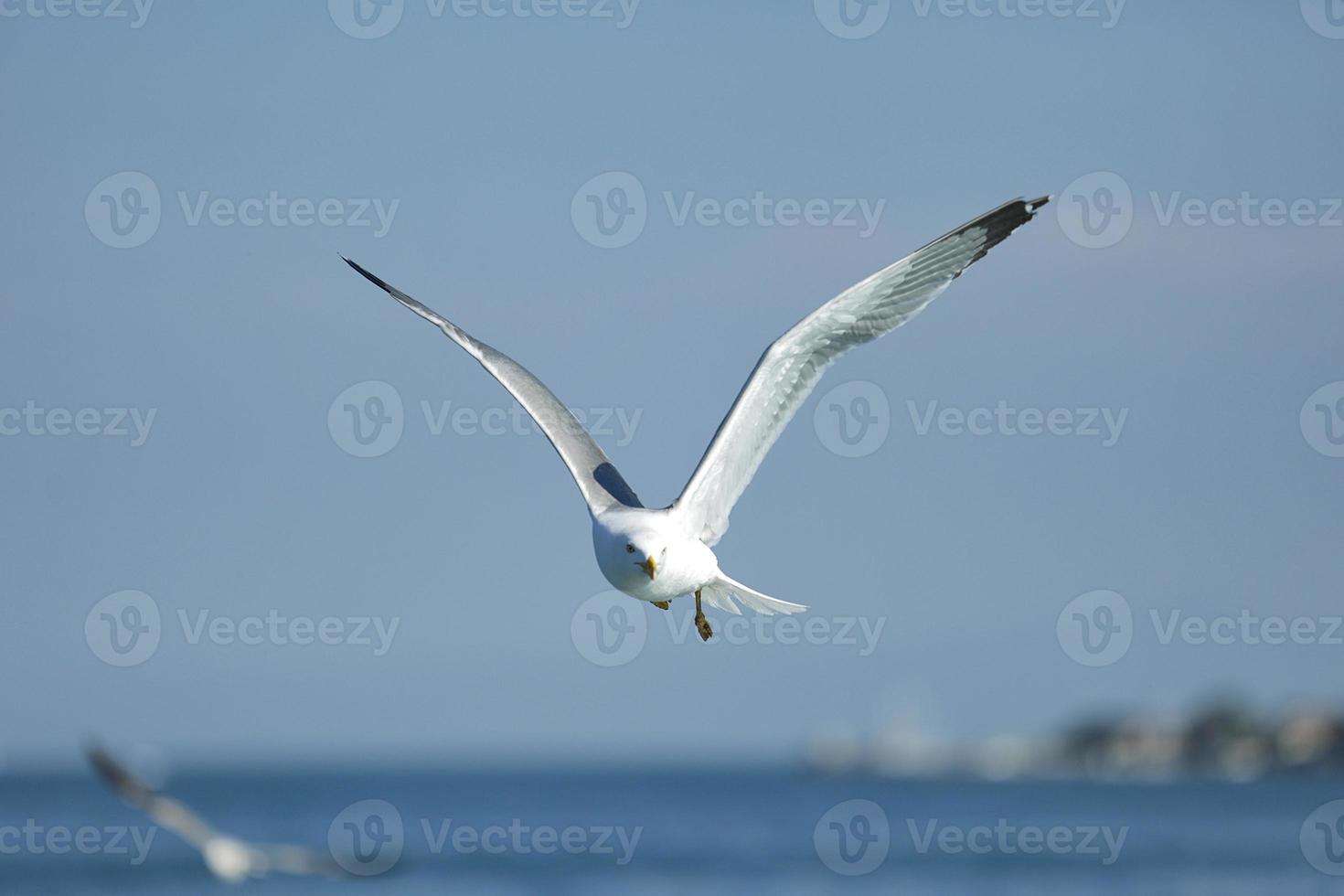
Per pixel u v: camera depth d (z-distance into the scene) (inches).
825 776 5334.6
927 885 1649.9
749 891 1583.4
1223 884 1624.0
